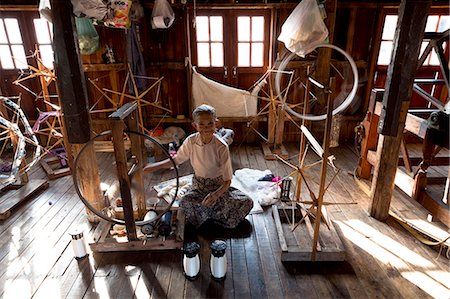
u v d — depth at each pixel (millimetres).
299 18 3135
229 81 4242
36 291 1917
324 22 3391
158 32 3916
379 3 3738
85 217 2684
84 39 3451
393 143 2379
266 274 2043
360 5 3744
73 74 2000
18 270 2084
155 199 2768
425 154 2361
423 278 2010
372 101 3062
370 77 4109
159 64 4113
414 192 2504
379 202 2570
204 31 4023
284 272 2059
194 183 2477
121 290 1919
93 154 2465
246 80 4266
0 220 2641
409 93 2217
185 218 2488
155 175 3463
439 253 2230
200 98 4051
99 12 2160
